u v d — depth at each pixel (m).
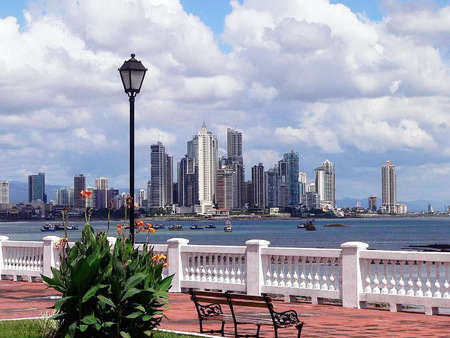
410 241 180.75
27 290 25.16
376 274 18.86
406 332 14.95
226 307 19.55
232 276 22.55
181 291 23.69
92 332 12.45
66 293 12.42
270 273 21.45
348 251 19.31
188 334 14.45
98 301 12.35
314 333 14.88
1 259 29.95
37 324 15.86
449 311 24.08
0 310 19.45
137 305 12.48
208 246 23.00
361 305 19.12
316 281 20.27
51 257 27.86
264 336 14.56
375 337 14.33
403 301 18.19
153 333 13.24
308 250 20.34
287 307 19.47
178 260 23.72
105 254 12.41
